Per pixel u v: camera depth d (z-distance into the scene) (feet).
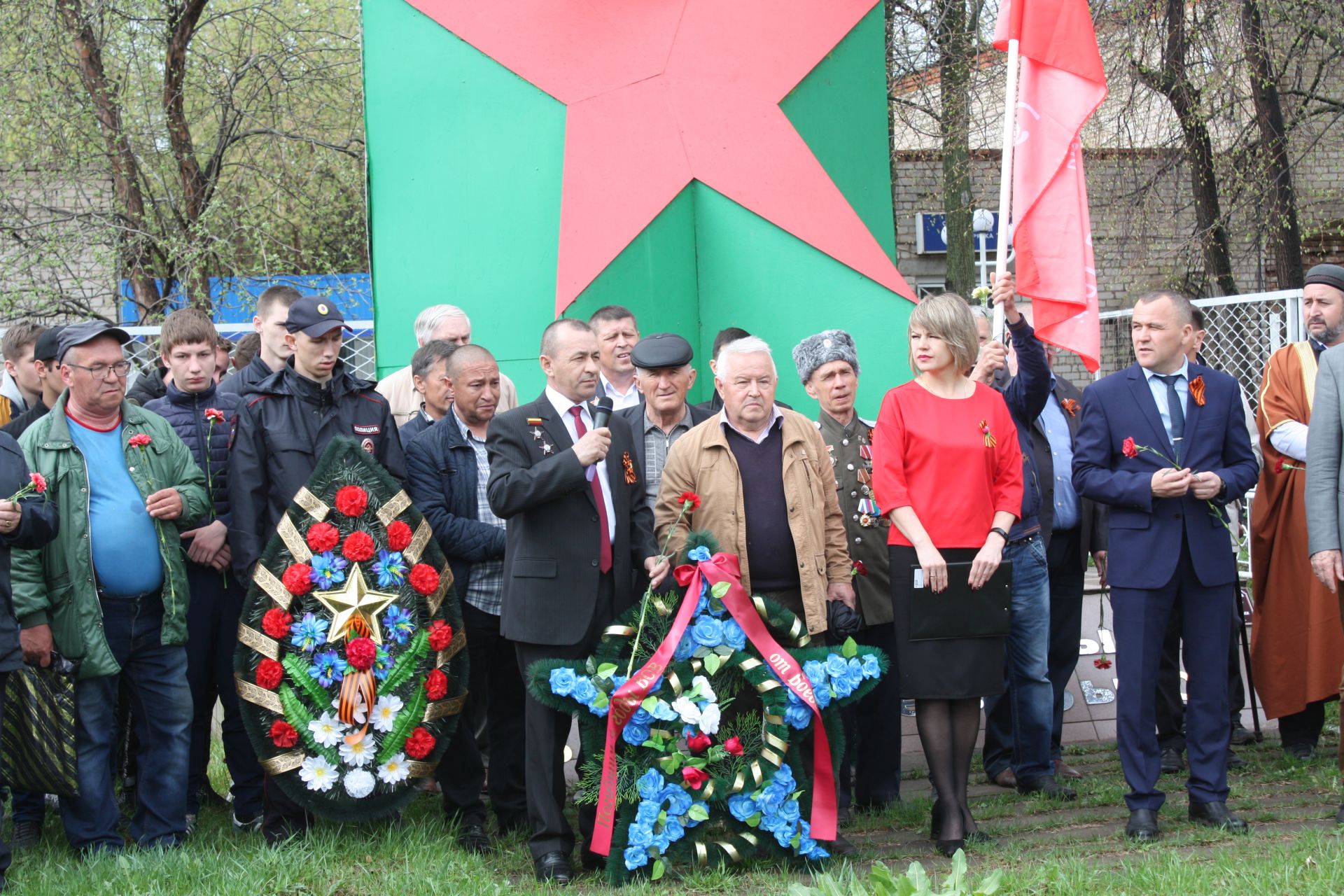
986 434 16.81
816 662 16.25
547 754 15.88
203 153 51.72
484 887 14.71
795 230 23.94
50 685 16.08
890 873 13.11
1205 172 44.86
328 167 51.16
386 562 16.99
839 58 25.84
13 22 41.68
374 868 15.71
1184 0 41.55
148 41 46.19
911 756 22.33
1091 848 16.26
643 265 23.49
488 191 24.29
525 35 24.73
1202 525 17.20
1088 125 43.78
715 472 16.80
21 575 15.81
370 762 16.67
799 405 23.94
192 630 18.21
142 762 17.06
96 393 16.46
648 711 15.67
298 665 16.60
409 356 24.62
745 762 16.14
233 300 47.16
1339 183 54.80
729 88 24.84
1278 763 21.06
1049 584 20.43
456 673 17.20
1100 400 17.92
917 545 16.35
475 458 18.25
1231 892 13.62
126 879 14.78
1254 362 28.35
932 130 48.98
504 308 23.90
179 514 16.83
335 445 16.96
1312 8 42.91
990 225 45.96
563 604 15.97
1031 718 19.53
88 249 45.57
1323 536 17.38
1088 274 20.12
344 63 50.26
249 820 18.26
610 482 16.66
